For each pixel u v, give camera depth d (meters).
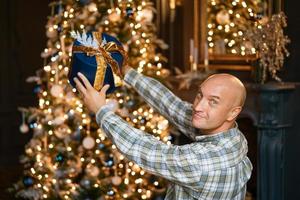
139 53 3.79
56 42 3.85
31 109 4.00
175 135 4.41
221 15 4.09
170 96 2.18
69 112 3.69
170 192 1.96
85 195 3.73
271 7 3.74
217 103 1.80
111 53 1.93
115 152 3.68
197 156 1.73
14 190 4.45
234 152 1.79
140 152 1.75
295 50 3.67
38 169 3.86
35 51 6.24
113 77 1.89
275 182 3.57
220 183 1.76
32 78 3.92
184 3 4.41
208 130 1.85
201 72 4.21
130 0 3.74
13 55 6.09
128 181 3.74
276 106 3.47
